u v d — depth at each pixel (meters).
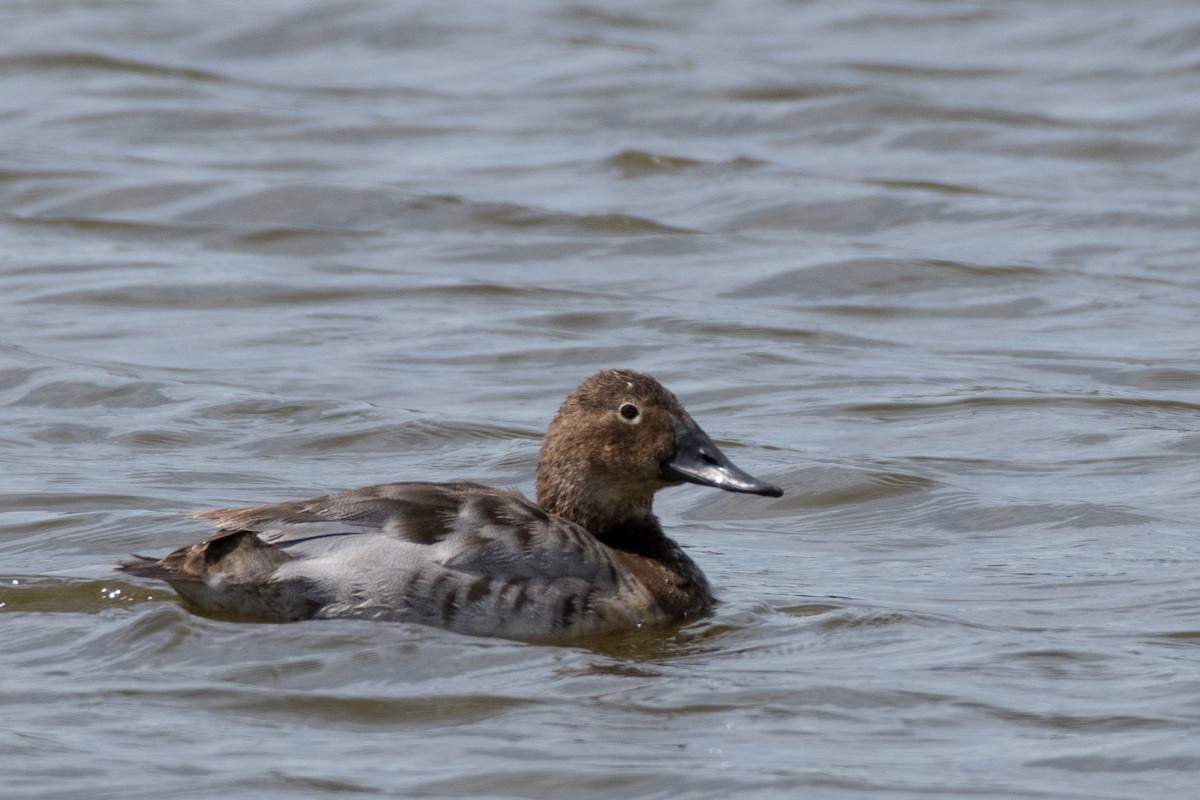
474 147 26.66
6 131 26.84
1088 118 28.42
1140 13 34.66
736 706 9.15
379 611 10.10
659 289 20.55
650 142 27.19
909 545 12.51
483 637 10.06
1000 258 21.55
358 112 28.41
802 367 17.52
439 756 8.47
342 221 23.12
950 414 15.92
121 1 34.78
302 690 9.27
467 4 34.88
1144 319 19.28
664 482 11.17
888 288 20.72
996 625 10.53
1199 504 13.30
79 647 9.87
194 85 29.67
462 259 21.73
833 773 8.27
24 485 13.39
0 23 33.06
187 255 21.61
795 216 23.53
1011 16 35.00
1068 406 16.16
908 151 26.86
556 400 16.36
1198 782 8.16
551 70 30.81
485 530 10.30
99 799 7.91
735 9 35.72
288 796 7.95
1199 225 22.97
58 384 16.41
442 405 16.12
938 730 8.85
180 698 9.16
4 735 8.57
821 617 10.69
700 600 10.89
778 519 13.27
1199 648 10.03
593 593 10.39
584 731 8.81
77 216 23.16
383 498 10.41
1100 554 12.08
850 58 31.95
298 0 35.03
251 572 10.11
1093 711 9.04
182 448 14.76
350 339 18.33
